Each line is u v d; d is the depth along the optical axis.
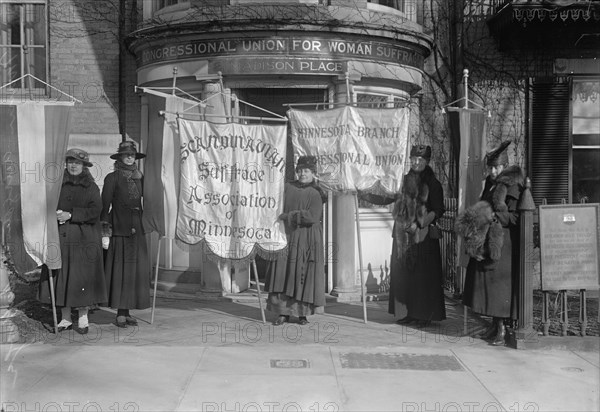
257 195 8.34
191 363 6.73
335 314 9.16
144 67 10.38
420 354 7.20
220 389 5.98
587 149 11.27
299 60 9.58
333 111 8.62
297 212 8.15
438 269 8.41
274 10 9.52
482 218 7.50
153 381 6.18
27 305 8.98
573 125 11.26
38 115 7.58
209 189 8.35
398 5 10.71
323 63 9.62
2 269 7.42
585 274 7.56
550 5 10.06
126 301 8.10
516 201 7.54
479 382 6.28
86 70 11.06
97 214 7.90
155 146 8.57
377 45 9.86
